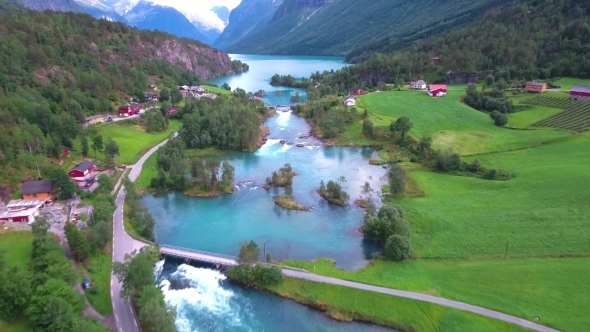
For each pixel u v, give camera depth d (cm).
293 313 7700
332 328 7344
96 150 14975
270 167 15900
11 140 11844
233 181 14400
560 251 8662
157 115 19312
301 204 12556
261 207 12438
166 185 13612
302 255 9731
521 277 7950
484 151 15425
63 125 14375
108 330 6431
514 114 18875
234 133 18450
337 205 12450
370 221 10312
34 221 9219
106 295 7550
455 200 11800
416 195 12438
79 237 8175
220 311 7750
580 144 14475
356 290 7994
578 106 17988
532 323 6831
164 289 8319
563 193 11075
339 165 15975
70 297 6519
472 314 7138
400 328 7188
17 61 19225
